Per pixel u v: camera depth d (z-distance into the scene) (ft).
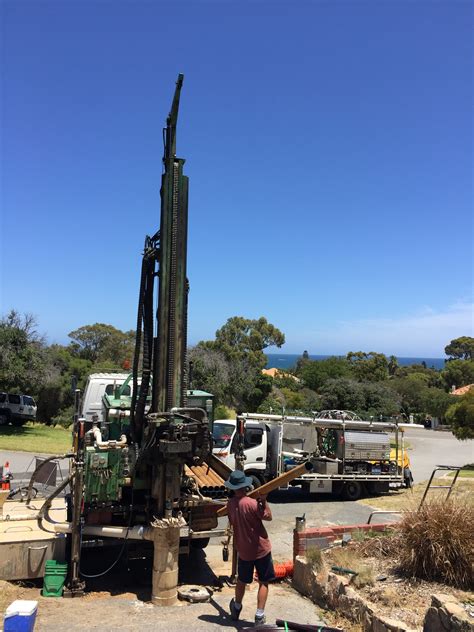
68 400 115.34
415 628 15.30
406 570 19.61
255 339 163.02
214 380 118.62
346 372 183.42
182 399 21.79
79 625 17.15
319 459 50.21
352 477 48.57
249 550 17.63
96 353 193.57
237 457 25.05
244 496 18.22
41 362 99.04
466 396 91.35
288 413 53.62
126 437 24.31
